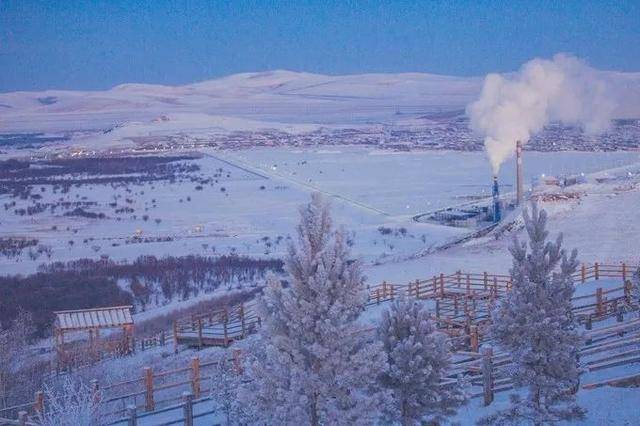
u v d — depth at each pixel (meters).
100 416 17.91
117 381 25.30
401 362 14.16
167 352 32.22
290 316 12.18
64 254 81.81
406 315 14.55
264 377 12.23
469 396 15.13
